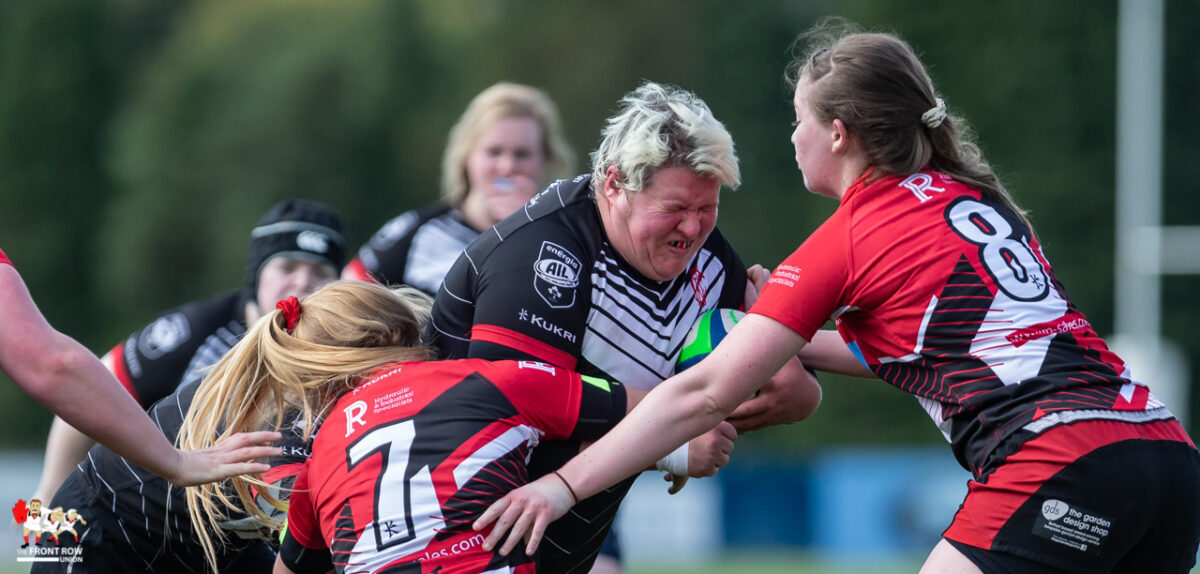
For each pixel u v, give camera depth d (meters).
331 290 12.30
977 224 11.64
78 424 10.56
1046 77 82.00
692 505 50.28
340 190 109.31
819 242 11.75
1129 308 65.25
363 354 11.77
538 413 11.31
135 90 120.62
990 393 11.20
